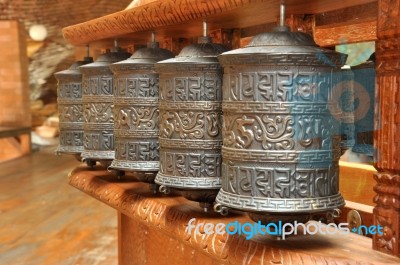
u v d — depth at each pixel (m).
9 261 2.21
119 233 1.68
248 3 0.79
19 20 6.83
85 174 1.39
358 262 0.66
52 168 5.20
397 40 0.64
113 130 1.21
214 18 0.92
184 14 0.93
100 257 2.26
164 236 1.38
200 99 0.87
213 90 0.87
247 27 1.01
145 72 1.04
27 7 6.43
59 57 7.37
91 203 3.42
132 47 1.35
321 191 0.70
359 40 0.78
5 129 6.45
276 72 0.69
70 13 5.87
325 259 0.66
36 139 7.88
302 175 0.69
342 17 0.81
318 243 0.73
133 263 1.59
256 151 0.70
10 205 3.39
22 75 6.95
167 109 0.90
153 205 1.03
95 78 1.22
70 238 2.58
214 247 0.81
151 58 1.05
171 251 1.35
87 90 1.24
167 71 0.90
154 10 0.98
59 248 2.40
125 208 1.11
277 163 0.69
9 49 6.87
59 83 1.42
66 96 1.39
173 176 0.90
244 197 0.71
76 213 3.14
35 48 7.24
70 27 1.36
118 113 1.07
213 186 0.87
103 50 1.50
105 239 2.55
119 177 1.30
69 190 3.91
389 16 0.65
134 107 1.05
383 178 0.67
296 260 0.68
